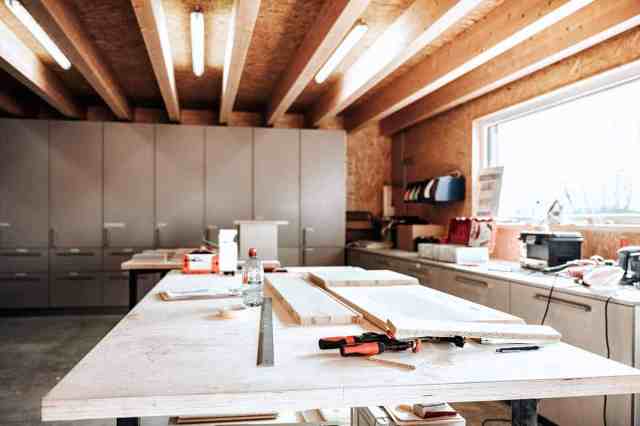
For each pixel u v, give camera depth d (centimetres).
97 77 442
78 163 579
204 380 101
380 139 711
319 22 361
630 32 317
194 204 603
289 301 179
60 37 347
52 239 573
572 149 389
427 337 132
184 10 364
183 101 645
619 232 326
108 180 584
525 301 295
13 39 407
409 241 558
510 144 470
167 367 110
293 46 438
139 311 176
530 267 343
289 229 627
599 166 362
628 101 337
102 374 104
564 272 313
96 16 375
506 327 133
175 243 598
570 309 259
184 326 152
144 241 591
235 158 614
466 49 379
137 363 113
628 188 336
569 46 330
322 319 153
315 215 633
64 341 450
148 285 599
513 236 438
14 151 566
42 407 89
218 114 691
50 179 573
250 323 157
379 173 711
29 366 373
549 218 371
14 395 312
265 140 621
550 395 104
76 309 582
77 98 613
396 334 120
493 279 326
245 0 286
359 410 165
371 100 595
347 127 699
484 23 354
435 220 589
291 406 96
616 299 229
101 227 583
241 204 614
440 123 573
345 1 294
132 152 590
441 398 101
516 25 315
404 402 100
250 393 95
